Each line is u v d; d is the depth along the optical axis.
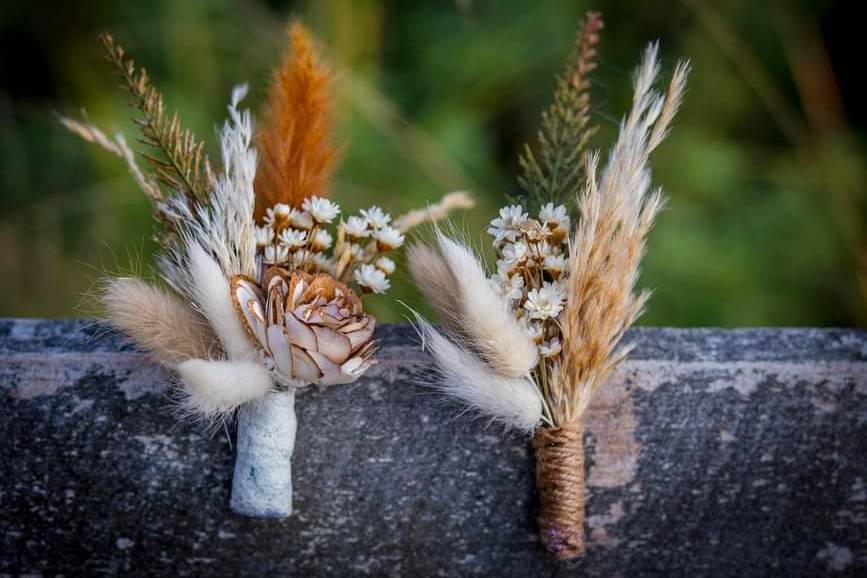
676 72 0.49
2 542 0.52
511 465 0.52
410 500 0.52
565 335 0.50
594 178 0.50
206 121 0.73
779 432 0.52
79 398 0.51
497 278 0.50
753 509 0.52
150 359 0.51
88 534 0.52
